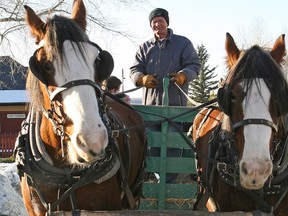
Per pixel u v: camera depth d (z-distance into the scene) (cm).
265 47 423
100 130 327
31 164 388
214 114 477
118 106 510
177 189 531
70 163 376
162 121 444
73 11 395
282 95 358
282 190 396
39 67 350
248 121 348
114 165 396
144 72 607
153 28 605
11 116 2791
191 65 590
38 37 374
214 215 370
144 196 533
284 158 397
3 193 661
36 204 396
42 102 371
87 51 346
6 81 3128
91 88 336
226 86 374
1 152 2338
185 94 554
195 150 430
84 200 395
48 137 382
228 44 412
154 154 548
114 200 410
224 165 400
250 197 405
